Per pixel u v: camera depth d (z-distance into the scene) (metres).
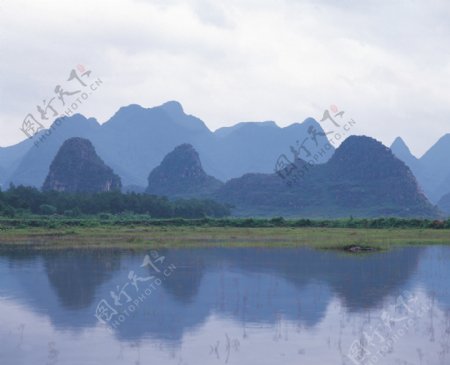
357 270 32.22
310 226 75.88
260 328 19.19
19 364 15.41
